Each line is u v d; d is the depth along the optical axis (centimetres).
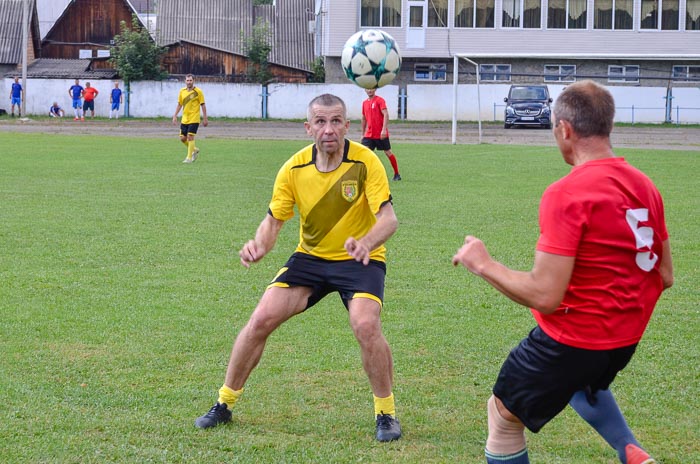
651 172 1988
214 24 5838
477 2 4959
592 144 360
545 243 350
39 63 5350
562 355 362
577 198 348
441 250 1041
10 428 495
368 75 1209
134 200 1443
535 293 349
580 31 4984
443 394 569
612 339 359
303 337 695
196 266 949
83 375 595
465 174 1930
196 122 2167
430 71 5000
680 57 2992
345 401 556
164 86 4900
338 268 508
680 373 611
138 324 723
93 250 1023
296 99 4909
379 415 502
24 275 893
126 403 542
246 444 481
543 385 370
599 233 349
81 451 465
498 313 770
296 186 507
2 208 1337
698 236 1152
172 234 1132
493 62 5044
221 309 775
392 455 470
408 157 2411
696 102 4812
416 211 1348
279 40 5831
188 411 532
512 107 4178
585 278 354
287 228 1222
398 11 4972
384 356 496
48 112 4906
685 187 1689
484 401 558
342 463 459
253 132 3781
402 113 4881
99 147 2666
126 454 463
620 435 393
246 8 5953
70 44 5744
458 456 470
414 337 696
